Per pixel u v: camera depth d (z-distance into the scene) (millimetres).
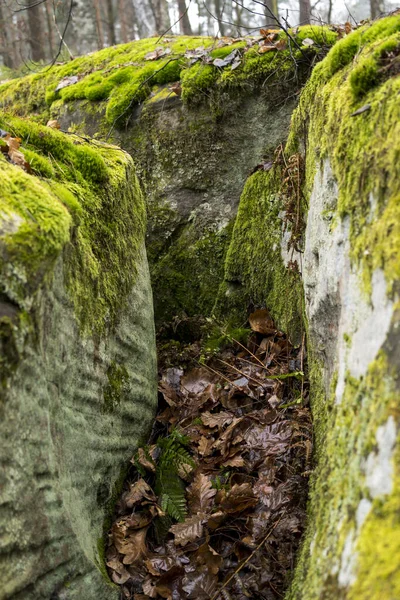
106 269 2420
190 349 3764
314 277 2547
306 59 3871
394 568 1070
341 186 2053
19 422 1545
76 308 2012
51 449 1737
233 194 4125
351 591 1182
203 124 4148
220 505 2436
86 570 1942
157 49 4738
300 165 3049
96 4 12586
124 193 2803
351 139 1979
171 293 4199
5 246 1497
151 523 2525
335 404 1900
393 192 1563
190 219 4211
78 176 2346
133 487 2602
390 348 1380
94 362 2242
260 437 2752
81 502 2096
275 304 3588
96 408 2283
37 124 2445
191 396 3297
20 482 1553
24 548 1574
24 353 1543
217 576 2230
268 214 3717
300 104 3092
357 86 1999
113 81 4699
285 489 2365
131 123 4453
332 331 2219
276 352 3334
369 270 1632
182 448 2762
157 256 4266
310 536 1866
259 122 4031
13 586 1514
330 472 1732
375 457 1318
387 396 1331
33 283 1564
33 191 1792
